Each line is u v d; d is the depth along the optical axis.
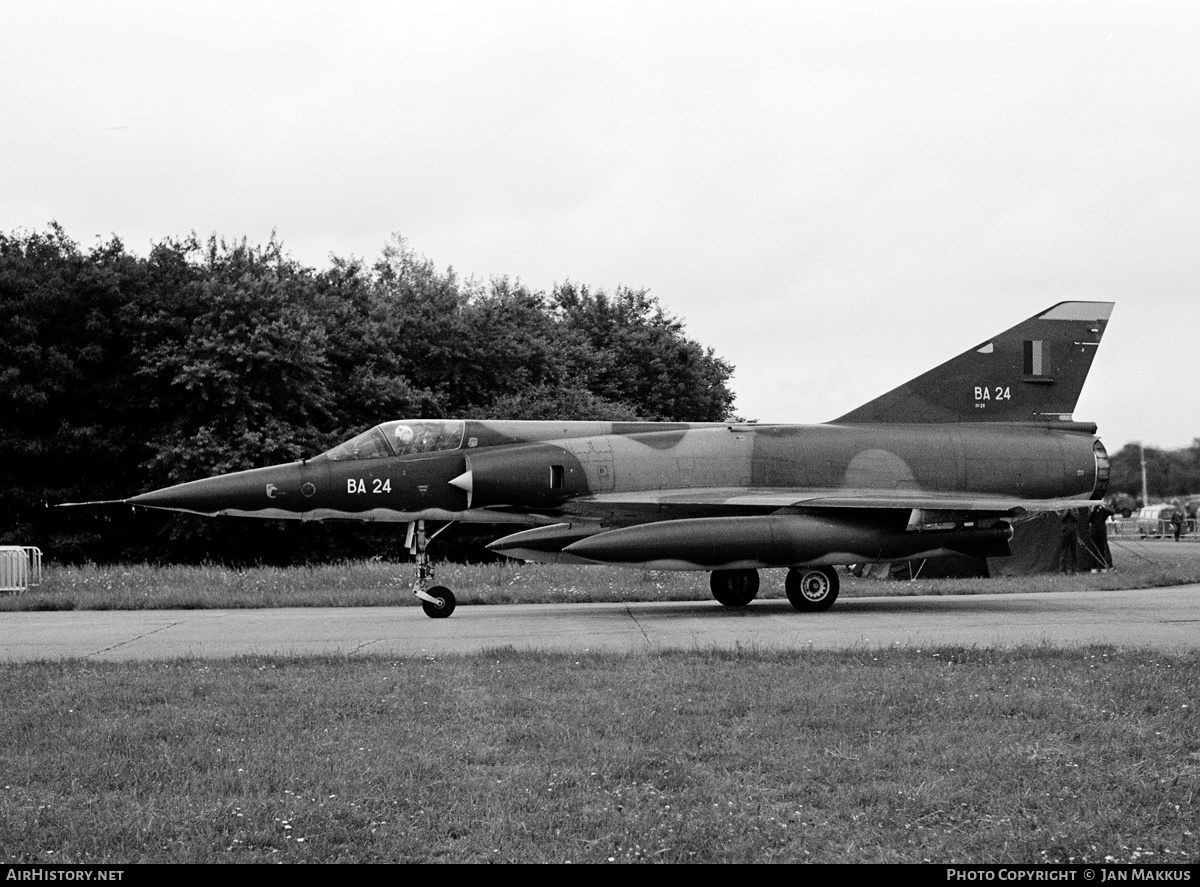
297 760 7.47
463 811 6.50
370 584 21.45
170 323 35.78
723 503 17.36
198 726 8.41
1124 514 72.75
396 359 41.66
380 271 51.31
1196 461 103.94
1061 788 6.86
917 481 18.59
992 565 24.86
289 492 17.31
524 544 17.11
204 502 17.30
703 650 11.86
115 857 5.86
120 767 7.31
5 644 13.50
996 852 5.91
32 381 35.34
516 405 42.97
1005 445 19.02
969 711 8.81
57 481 36.94
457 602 19.14
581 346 54.41
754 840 6.03
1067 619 15.33
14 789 6.95
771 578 22.59
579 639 13.41
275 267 43.09
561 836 6.12
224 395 34.97
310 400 36.41
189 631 14.73
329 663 11.29
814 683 9.88
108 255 38.69
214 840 6.07
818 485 18.34
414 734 8.16
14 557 20.86
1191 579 22.41
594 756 7.53
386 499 17.41
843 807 6.58
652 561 16.28
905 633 13.73
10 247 39.34
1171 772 7.18
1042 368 19.69
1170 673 10.20
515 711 8.88
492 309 45.88
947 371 19.58
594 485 17.66
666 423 19.05
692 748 7.77
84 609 18.92
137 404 36.22
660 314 62.72
